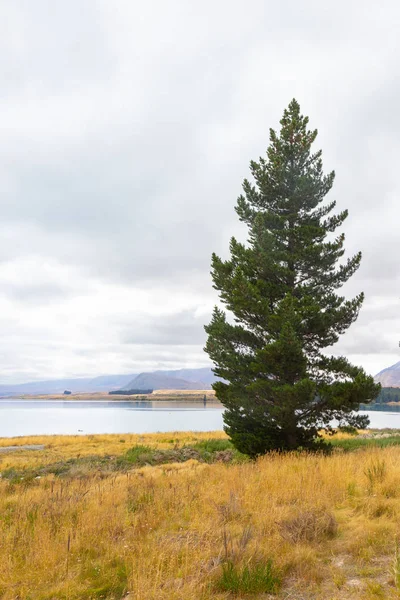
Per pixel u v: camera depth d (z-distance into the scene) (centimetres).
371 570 457
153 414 11994
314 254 1577
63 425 7075
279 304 1441
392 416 10544
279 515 639
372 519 636
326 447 1582
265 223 1731
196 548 530
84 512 743
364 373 1436
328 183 1750
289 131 1809
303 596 416
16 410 16688
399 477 826
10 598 433
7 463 1830
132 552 541
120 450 2267
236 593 431
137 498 844
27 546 591
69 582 466
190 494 850
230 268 1669
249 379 1533
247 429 1612
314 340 1606
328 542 563
